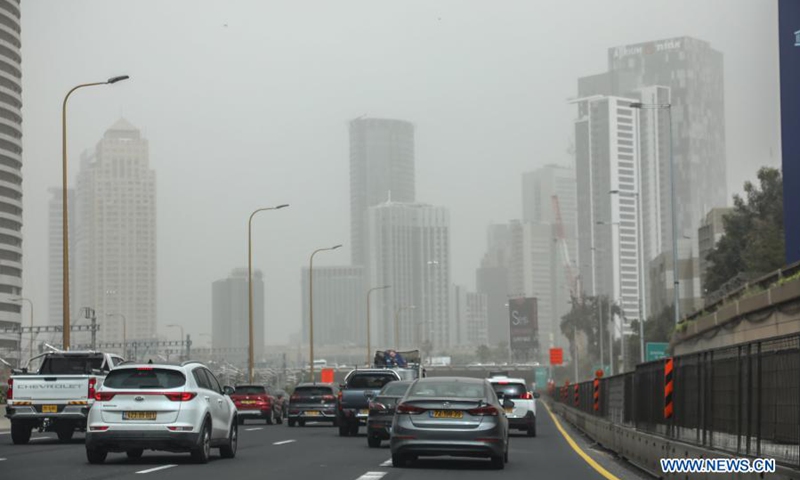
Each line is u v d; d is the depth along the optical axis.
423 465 25.70
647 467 24.69
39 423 34.56
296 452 30.86
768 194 118.62
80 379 34.34
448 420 24.38
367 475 22.56
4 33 195.25
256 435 42.75
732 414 17.84
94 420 25.06
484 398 24.86
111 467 24.27
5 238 189.00
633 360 168.00
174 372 25.62
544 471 24.52
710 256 122.12
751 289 62.12
